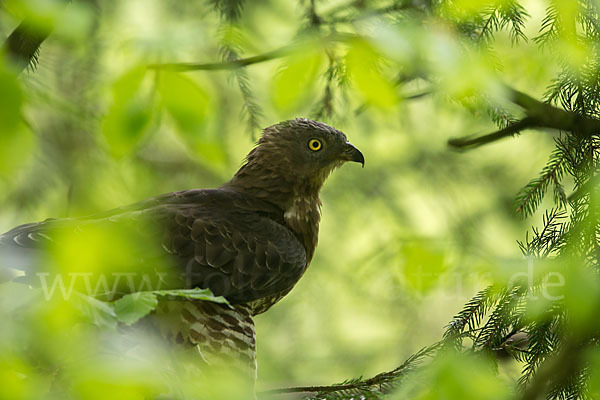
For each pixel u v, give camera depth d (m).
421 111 17.42
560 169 9.45
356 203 17.77
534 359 8.17
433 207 17.36
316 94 13.70
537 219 15.37
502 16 8.42
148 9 15.12
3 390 3.89
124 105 4.31
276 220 11.40
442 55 4.59
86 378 4.00
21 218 14.77
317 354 17.75
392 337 17.67
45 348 4.20
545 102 9.52
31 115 12.88
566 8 6.01
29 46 7.07
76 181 13.23
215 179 16.80
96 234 3.92
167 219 9.84
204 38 4.60
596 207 7.32
